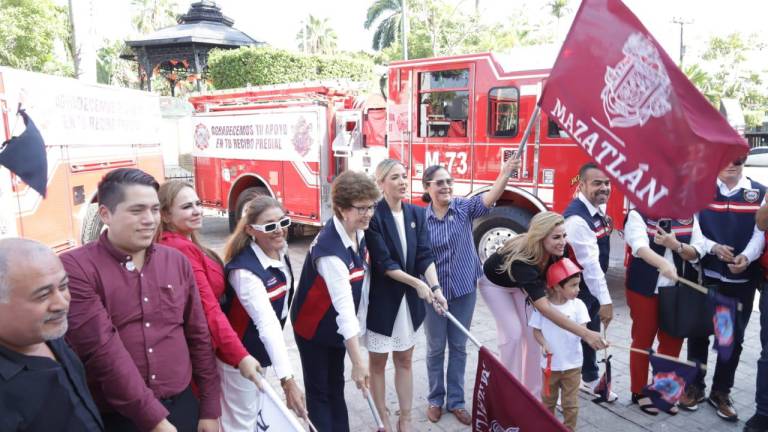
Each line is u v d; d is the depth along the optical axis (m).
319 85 8.05
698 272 3.51
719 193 3.51
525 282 2.95
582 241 3.43
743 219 3.47
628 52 2.46
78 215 5.75
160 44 20.92
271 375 4.38
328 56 20.78
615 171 2.50
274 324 2.41
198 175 10.41
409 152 7.11
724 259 3.42
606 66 2.55
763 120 29.70
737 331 3.48
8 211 4.41
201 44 21.06
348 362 4.64
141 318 1.92
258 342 2.52
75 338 1.74
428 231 3.51
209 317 2.25
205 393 2.17
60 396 1.47
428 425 3.55
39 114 4.97
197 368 2.17
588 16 2.65
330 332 2.86
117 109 6.91
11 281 1.38
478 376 2.55
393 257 3.07
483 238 6.54
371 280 3.13
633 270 3.63
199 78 21.27
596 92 2.59
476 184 6.54
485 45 31.61
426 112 6.95
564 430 2.04
